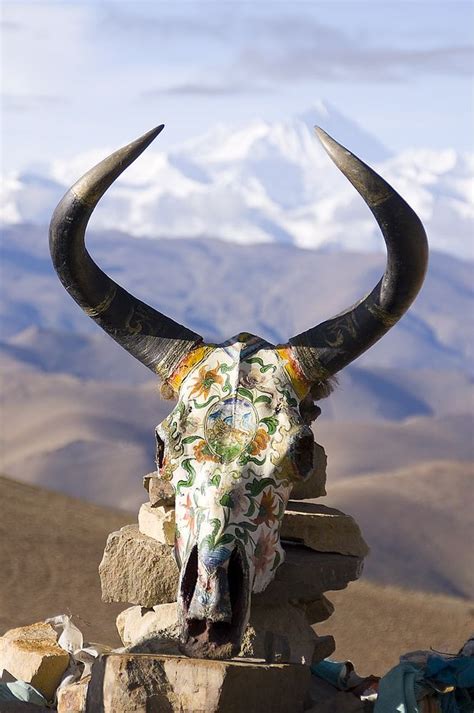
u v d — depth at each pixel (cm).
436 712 1120
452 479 15600
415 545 13275
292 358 1130
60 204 1094
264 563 1097
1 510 5172
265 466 1089
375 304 1102
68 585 3781
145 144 1066
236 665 1041
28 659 1248
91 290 1145
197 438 1102
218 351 1148
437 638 3262
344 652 2995
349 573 1202
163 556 1189
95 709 1068
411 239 1048
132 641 1234
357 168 1031
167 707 1043
